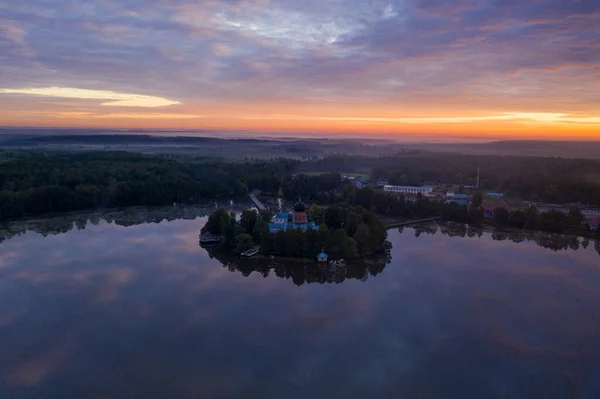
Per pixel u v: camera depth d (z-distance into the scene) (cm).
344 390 8644
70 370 9281
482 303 12675
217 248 18112
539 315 11919
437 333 10894
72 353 9906
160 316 11706
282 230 17625
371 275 15075
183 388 8681
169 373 9169
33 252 17200
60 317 11625
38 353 9919
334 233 16950
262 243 17262
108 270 15238
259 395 8469
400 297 13100
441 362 9638
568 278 14738
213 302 12650
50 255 16875
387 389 8694
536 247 18650
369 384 8844
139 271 15188
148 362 9556
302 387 8725
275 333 10819
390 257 17100
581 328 11200
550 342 10512
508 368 9444
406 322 11450
